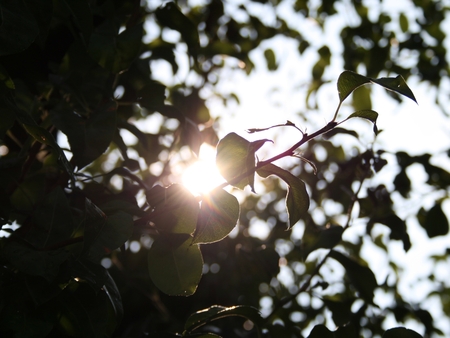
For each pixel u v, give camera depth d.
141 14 1.43
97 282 1.07
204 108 1.75
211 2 2.04
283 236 2.07
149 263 1.13
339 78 1.03
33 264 1.04
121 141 1.32
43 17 1.09
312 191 2.15
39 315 1.07
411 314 1.87
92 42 1.23
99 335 1.08
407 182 1.62
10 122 1.11
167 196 1.08
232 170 1.05
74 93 1.28
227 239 1.96
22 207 1.30
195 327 1.18
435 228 1.68
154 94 1.31
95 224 1.06
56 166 1.36
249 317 1.19
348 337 1.24
